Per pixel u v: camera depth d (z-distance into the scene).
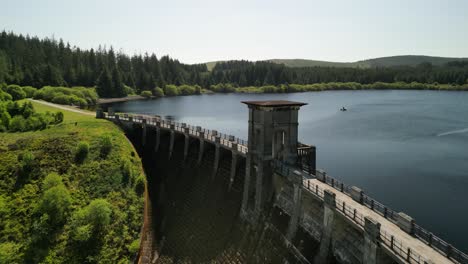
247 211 44.72
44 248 37.25
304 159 43.72
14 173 45.38
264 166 42.09
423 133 105.69
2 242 37.28
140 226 45.56
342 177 68.62
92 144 55.50
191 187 58.91
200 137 60.38
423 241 24.19
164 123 77.00
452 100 193.88
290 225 36.62
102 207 40.62
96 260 37.94
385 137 102.12
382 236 24.66
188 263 46.62
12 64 169.75
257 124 42.91
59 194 40.66
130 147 62.00
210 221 50.53
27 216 40.00
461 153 83.31
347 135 106.31
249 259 40.38
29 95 141.12
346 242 28.50
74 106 122.81
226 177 52.34
